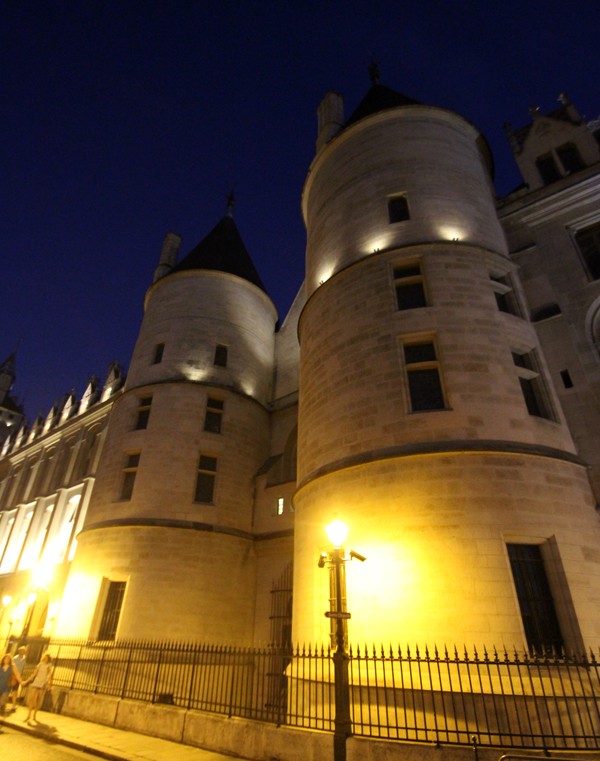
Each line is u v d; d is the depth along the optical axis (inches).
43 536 1309.1
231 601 807.1
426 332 542.6
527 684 369.4
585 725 357.4
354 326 589.6
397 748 319.9
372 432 510.0
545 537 426.3
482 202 677.3
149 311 1099.9
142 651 698.2
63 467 1395.2
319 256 735.7
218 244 1213.7
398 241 623.8
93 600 761.0
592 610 404.8
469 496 438.6
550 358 574.9
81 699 565.6
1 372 2518.5
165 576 767.1
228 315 1067.9
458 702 372.5
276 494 901.2
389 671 407.2
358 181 719.1
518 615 391.9
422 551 430.3
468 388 499.8
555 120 725.9
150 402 949.2
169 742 437.7
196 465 880.9
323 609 481.4
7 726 526.3
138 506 826.2
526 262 647.1
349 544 470.6
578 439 523.5
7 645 996.6
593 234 634.8
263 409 1037.2
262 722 393.7
